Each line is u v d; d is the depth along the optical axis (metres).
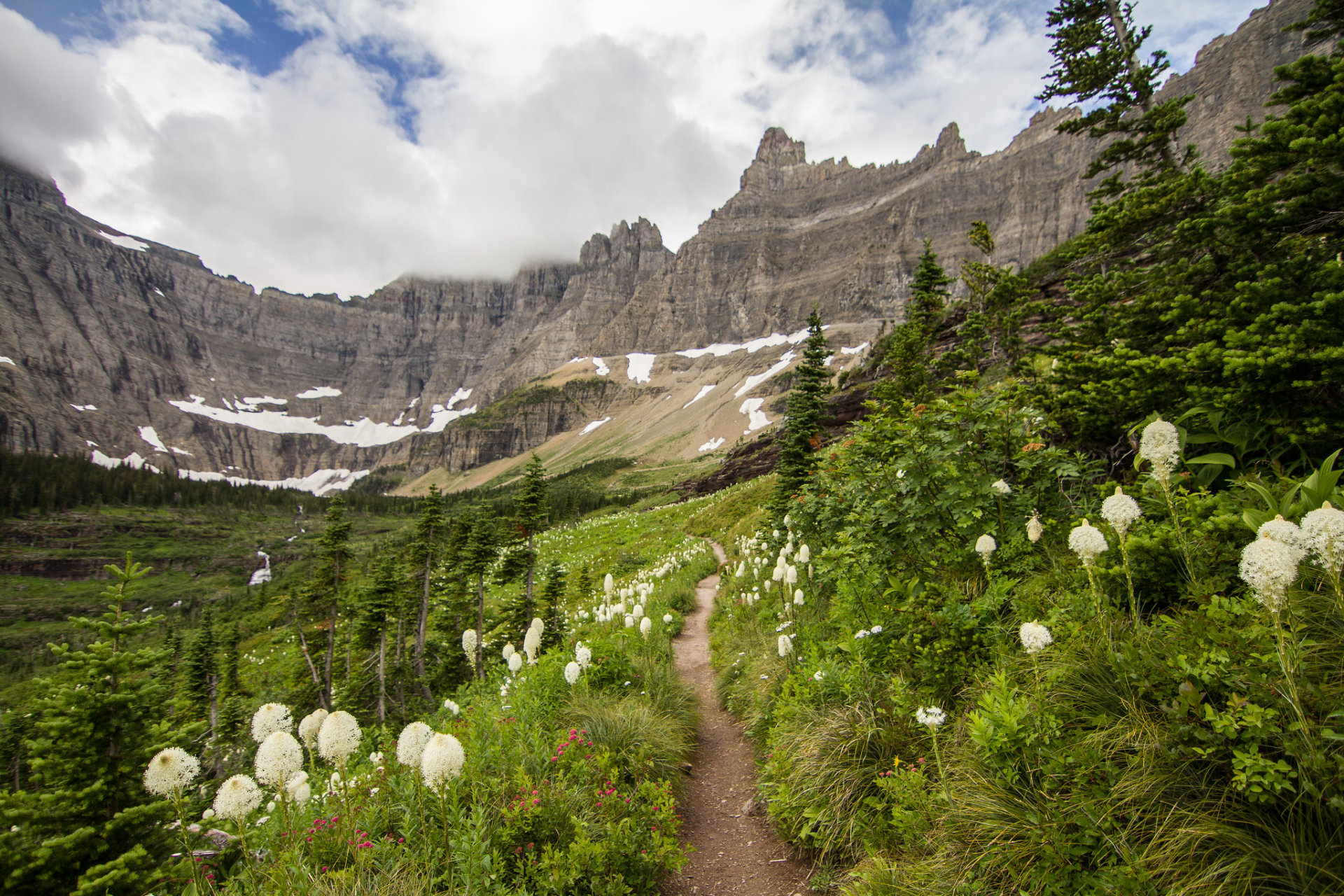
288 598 29.52
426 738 3.28
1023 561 4.98
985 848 2.96
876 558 6.25
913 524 6.04
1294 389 4.43
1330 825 2.17
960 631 4.37
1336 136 4.46
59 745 7.09
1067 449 6.65
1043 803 2.84
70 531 113.06
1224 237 5.58
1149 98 10.26
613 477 172.38
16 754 10.83
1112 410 5.92
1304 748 2.21
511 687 6.56
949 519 5.98
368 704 23.44
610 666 7.66
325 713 3.86
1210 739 2.48
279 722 3.22
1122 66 10.25
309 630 28.95
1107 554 4.02
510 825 3.88
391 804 4.21
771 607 10.11
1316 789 2.18
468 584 25.45
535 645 6.51
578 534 56.22
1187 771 2.59
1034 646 3.01
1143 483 4.68
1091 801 2.64
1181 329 5.34
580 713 6.04
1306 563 3.20
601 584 31.58
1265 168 5.26
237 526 136.50
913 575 5.82
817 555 9.55
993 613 4.47
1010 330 17.88
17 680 64.50
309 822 4.12
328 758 3.32
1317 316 4.27
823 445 18.17
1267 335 4.54
